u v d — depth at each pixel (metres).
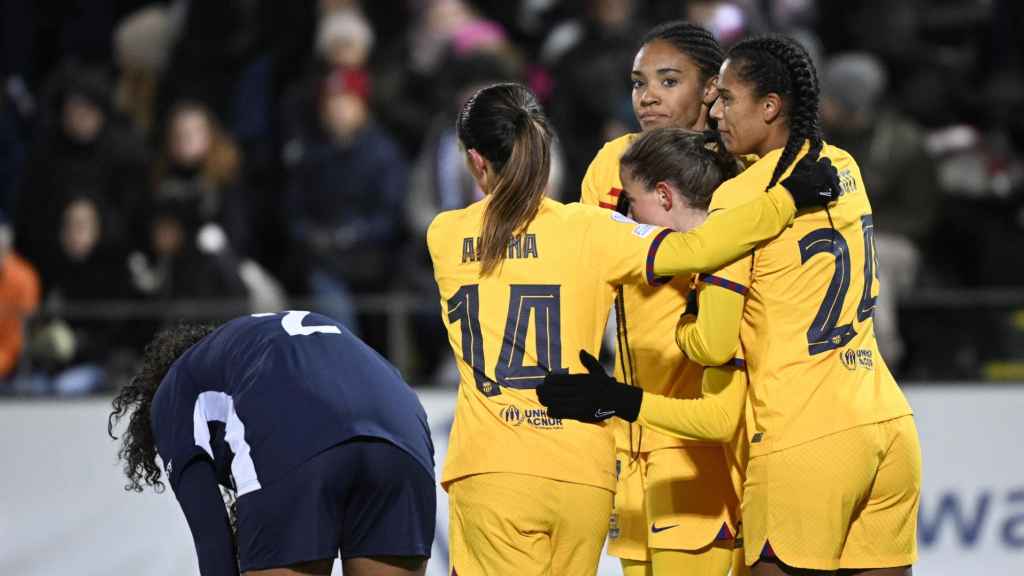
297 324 12.98
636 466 14.84
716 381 13.37
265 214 30.02
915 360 24.89
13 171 30.45
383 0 31.94
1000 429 23.20
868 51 32.50
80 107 28.33
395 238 27.70
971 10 34.16
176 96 30.55
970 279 28.64
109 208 27.00
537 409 13.14
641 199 14.07
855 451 13.02
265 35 31.67
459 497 13.39
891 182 27.36
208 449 12.52
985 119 32.59
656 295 14.21
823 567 13.09
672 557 14.38
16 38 34.28
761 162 13.36
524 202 13.37
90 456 22.39
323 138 27.95
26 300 25.88
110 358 23.91
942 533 22.95
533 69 30.41
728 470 14.38
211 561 12.26
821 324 13.15
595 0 28.86
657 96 14.71
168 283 26.09
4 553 22.17
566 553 13.23
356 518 12.58
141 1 34.91
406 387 13.06
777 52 13.36
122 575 22.19
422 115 29.50
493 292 13.37
